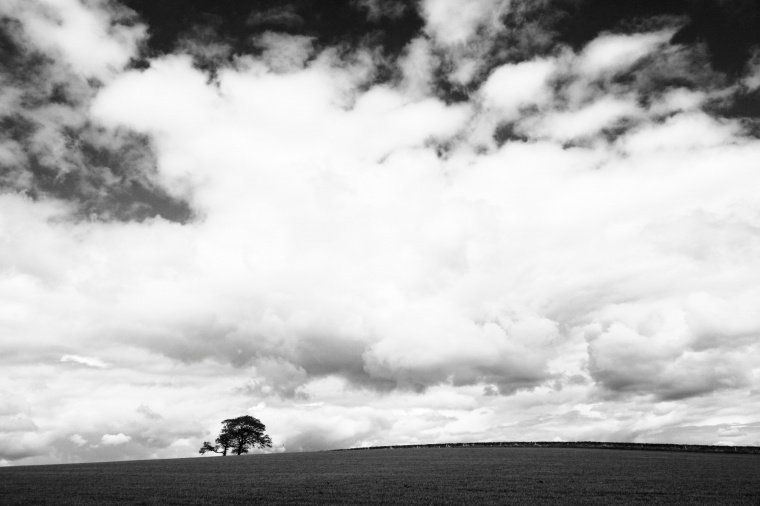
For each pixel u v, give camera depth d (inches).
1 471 2512.3
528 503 1273.4
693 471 2058.3
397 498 1371.8
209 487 1668.3
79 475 2187.5
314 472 2231.8
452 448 3973.9
